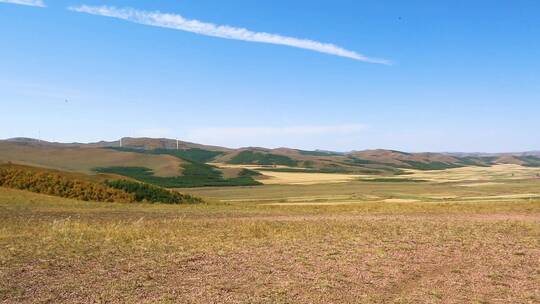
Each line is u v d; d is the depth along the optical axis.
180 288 13.98
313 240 22.19
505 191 118.12
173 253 18.70
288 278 15.18
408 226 27.53
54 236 21.81
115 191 52.84
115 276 15.14
